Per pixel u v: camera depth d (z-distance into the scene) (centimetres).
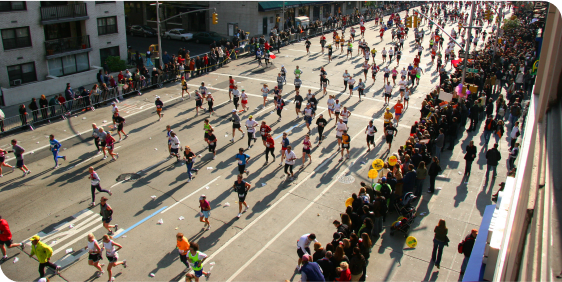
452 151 2005
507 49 3753
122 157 1956
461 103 2214
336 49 4381
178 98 2822
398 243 1335
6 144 2111
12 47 2828
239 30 4503
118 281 1188
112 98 2741
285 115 2500
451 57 3697
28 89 2841
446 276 1181
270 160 1938
